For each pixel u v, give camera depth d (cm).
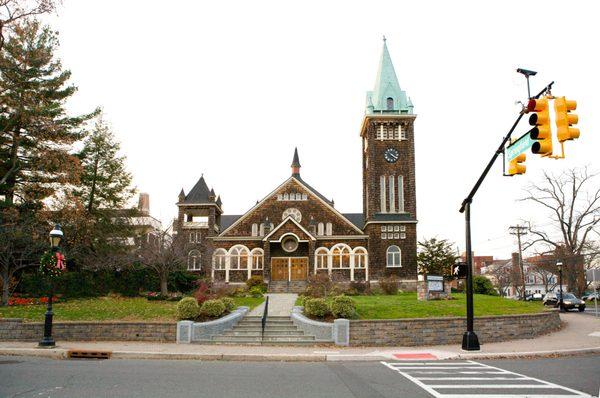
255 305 3194
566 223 5681
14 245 3222
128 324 2245
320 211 5750
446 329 2255
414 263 5431
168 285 4650
